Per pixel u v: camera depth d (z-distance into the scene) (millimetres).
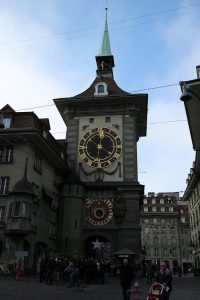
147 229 109625
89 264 28016
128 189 43281
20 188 31625
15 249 30484
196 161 45188
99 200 43750
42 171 37656
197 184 60250
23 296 15914
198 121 20906
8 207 31844
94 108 49062
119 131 47156
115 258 40250
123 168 45094
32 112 36531
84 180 45188
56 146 41875
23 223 30781
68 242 40250
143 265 40750
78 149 47031
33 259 33406
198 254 61531
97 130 47656
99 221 42719
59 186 43281
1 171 33812
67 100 48750
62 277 26594
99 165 45656
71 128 48438
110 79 54438
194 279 44000
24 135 34156
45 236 36938
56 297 16281
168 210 110688
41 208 36250
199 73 30141
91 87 53000
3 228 31359
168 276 12484
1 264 30109
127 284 13547
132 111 47875
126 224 41750
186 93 15336
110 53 57906
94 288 22828
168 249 106875
